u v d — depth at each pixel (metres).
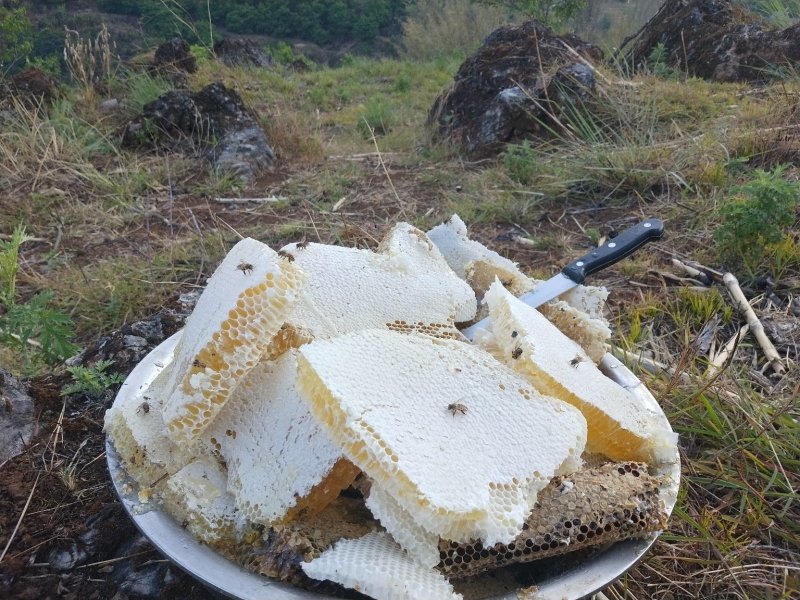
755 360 0.75
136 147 1.61
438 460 0.37
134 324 0.78
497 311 0.48
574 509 0.39
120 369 0.73
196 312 0.46
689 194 1.11
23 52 2.88
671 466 0.46
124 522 0.54
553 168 1.27
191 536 0.41
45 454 0.61
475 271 0.63
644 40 2.11
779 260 0.88
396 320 0.52
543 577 0.41
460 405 0.40
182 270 1.01
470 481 0.37
